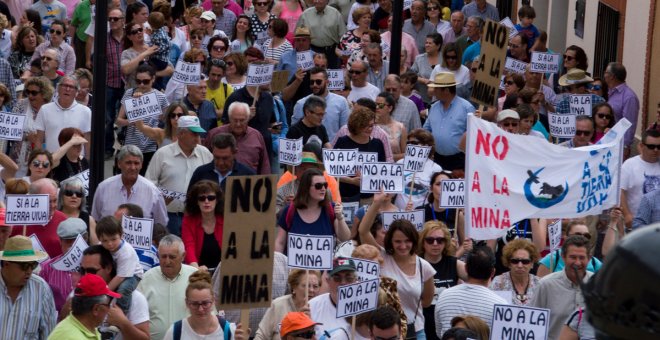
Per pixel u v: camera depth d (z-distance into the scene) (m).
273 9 45.88
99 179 24.03
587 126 28.09
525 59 39.53
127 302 17.48
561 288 18.03
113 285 17.66
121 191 23.67
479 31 41.44
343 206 25.69
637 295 4.05
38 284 17.52
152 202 23.81
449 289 17.86
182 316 18.09
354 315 16.39
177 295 18.16
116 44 37.78
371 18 43.56
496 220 20.84
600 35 44.97
